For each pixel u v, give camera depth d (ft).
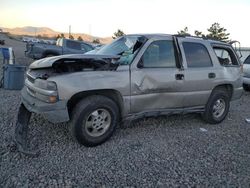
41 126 16.38
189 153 14.28
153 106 15.93
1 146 13.33
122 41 17.21
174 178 11.66
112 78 14.16
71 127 13.73
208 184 11.40
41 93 13.28
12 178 10.70
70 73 13.55
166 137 16.33
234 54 20.80
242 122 20.97
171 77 16.14
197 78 17.43
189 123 19.45
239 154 14.61
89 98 13.83
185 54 17.17
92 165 12.24
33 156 12.49
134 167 12.35
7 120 17.24
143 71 15.15
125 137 15.79
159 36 16.31
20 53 77.30
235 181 11.78
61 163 12.20
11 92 26.05
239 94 20.94
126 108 14.90
